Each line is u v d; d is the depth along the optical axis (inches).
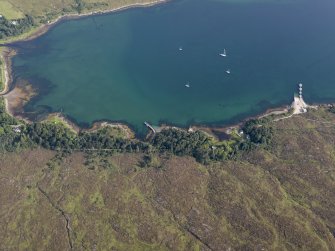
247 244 7593.5
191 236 7770.7
